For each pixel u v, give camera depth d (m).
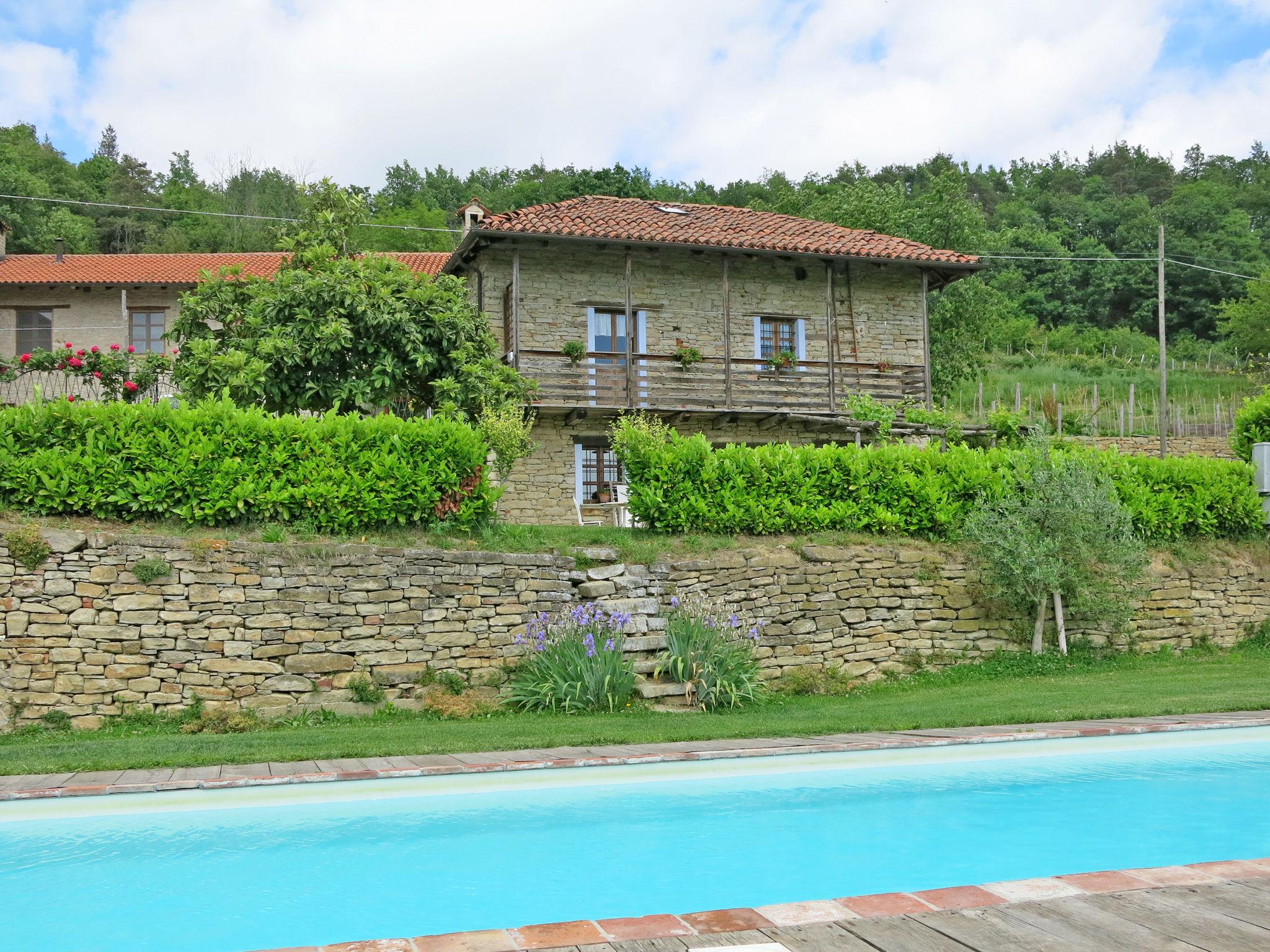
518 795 7.70
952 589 15.33
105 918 5.12
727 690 12.45
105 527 11.92
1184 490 17.80
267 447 12.79
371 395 16.06
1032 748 9.21
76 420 12.20
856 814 7.20
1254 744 9.45
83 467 12.00
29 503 11.90
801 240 23.67
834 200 39.62
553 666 12.23
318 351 15.86
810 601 14.53
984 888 4.60
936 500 15.88
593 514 21.64
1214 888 4.52
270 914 5.19
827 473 15.84
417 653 12.47
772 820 7.05
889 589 15.00
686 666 12.42
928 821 7.01
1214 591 17.05
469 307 17.94
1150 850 6.27
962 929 3.99
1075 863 5.98
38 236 51.06
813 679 13.86
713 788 7.92
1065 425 33.16
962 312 36.06
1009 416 22.88
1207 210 73.31
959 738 9.33
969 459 16.42
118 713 11.22
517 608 13.07
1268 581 17.56
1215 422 36.47
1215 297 66.06
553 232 21.08
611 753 8.84
